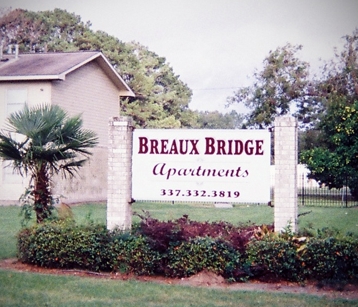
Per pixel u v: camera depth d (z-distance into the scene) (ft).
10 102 75.41
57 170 36.65
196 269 30.48
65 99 77.61
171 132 33.94
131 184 34.37
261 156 32.94
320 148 91.71
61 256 32.73
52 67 75.92
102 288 28.43
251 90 124.98
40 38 148.46
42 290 28.04
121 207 34.12
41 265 33.32
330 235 30.91
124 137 34.30
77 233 32.73
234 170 33.17
